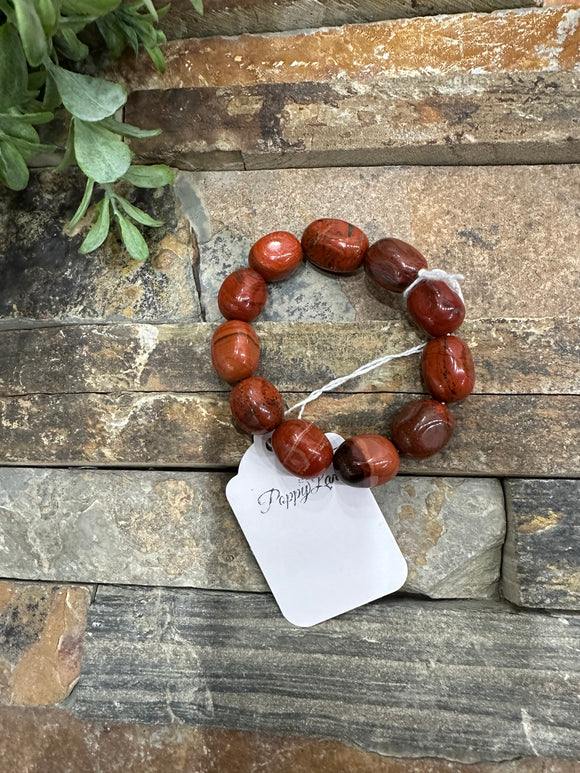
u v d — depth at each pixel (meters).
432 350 0.17
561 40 0.18
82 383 0.18
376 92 0.18
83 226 0.19
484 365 0.17
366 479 0.16
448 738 0.17
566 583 0.17
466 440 0.17
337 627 0.18
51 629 0.19
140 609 0.18
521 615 0.17
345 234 0.17
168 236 0.19
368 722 0.17
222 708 0.18
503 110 0.18
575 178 0.19
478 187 0.19
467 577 0.18
